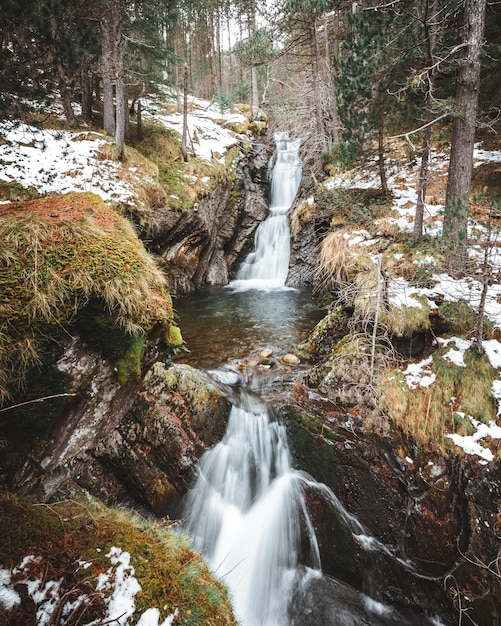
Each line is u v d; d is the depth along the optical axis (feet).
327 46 39.40
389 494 13.52
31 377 6.46
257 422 16.47
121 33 30.91
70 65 13.58
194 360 21.50
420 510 12.86
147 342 8.46
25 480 7.43
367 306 16.72
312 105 40.16
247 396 17.79
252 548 14.87
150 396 16.60
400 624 12.44
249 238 46.06
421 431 13.92
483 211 21.45
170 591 5.70
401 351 17.01
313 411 16.17
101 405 8.34
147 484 15.55
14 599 5.15
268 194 53.42
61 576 5.54
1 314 5.88
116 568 5.82
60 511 6.86
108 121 34.78
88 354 7.27
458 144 18.49
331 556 13.98
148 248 31.19
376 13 20.29
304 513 14.69
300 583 13.99
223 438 16.58
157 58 37.63
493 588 10.99
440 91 23.49
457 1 17.71
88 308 6.89
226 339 24.45
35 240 6.72
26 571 5.50
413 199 27.07
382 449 14.28
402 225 24.06
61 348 6.74
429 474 13.19
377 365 16.08
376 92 23.00
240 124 57.52
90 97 37.47
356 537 13.65
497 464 12.23
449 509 12.43
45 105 15.06
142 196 29.37
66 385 7.07
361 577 13.44
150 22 34.63
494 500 11.75
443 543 12.20
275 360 21.16
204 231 37.27
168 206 32.50
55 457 7.95
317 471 14.93
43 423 6.99
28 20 11.72
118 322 7.32
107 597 5.38
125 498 15.83
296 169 51.55
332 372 17.15
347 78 23.50
